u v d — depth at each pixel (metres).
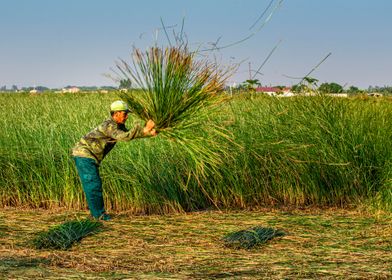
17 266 5.82
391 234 7.13
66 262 5.95
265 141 9.70
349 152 9.59
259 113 10.20
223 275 5.45
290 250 6.41
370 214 8.58
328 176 9.51
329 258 6.02
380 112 10.45
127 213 8.84
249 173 9.48
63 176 9.45
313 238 6.98
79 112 12.31
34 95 23.56
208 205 9.40
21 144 10.05
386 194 8.66
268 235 6.93
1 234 7.29
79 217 8.41
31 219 8.29
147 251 6.40
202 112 7.43
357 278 5.30
